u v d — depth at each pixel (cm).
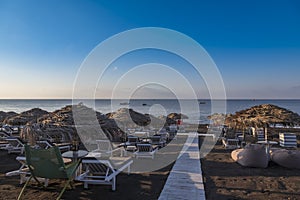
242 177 595
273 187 518
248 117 1186
